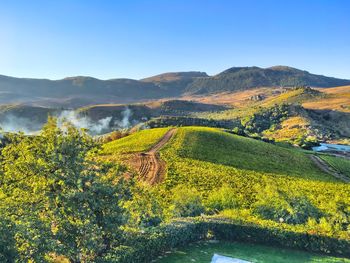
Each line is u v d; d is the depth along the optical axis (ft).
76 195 55.01
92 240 55.88
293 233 83.15
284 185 182.50
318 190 178.70
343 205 117.39
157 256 73.46
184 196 110.42
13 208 54.65
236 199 129.29
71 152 59.72
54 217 56.49
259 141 384.68
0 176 57.98
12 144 62.03
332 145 556.51
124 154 269.85
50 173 57.72
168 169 216.74
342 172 303.68
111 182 63.62
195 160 253.24
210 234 87.86
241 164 272.51
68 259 58.80
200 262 72.02
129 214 64.49
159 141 312.71
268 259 76.18
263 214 112.78
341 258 78.54
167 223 81.41
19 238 49.44
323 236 81.56
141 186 79.10
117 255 60.08
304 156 352.69
